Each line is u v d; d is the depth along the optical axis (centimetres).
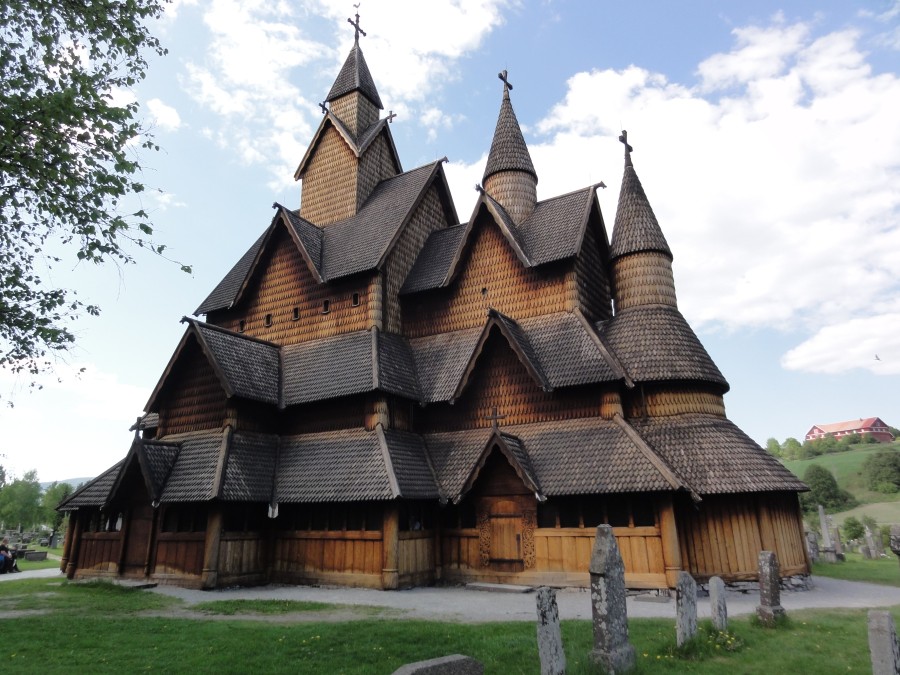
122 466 2245
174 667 1060
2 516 8669
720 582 1280
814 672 1001
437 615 1514
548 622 919
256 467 2275
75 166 1381
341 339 2578
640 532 1883
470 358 2344
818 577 2381
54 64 1391
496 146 3083
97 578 2317
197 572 2091
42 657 1135
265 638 1235
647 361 2222
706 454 2019
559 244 2472
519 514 2061
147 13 1507
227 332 2544
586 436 2105
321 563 2156
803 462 13712
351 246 2769
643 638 1200
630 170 2634
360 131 3294
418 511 2167
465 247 2697
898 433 17075
